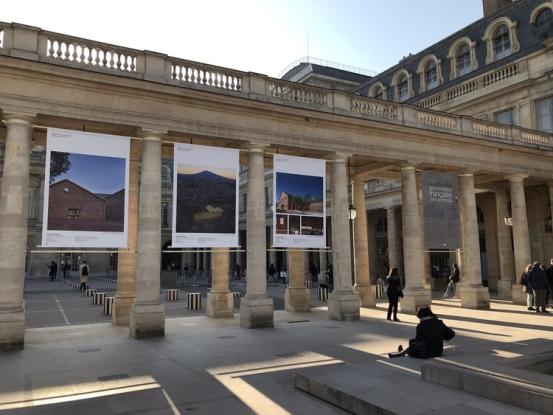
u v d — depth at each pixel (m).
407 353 10.12
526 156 23.97
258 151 16.56
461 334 14.15
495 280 29.80
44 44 13.63
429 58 32.16
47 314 20.08
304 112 17.17
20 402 7.65
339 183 18.33
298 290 21.22
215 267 19.33
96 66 14.22
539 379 6.80
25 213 12.85
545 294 19.70
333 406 7.40
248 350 11.94
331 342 13.03
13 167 12.73
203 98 15.34
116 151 14.23
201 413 7.11
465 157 21.88
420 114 20.80
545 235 26.73
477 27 29.41
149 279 14.29
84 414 7.07
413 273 20.05
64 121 14.11
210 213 15.41
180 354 11.48
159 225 14.75
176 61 15.51
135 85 14.27
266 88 16.95
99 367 10.11
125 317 16.83
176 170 15.02
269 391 8.27
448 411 6.22
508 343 12.23
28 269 50.50
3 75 12.85
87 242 13.62
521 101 26.30
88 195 13.74
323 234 17.58
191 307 22.12
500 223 27.34
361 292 22.88
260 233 16.39
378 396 6.93
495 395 6.71
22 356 11.30
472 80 28.66
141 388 8.47
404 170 20.41
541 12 25.84
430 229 20.44
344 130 18.56
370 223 39.84
